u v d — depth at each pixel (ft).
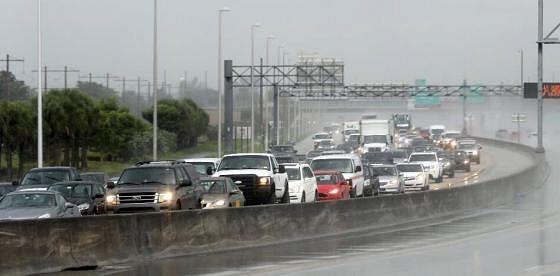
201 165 347.77
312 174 364.79
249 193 309.63
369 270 163.43
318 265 172.86
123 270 165.27
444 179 613.11
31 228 157.69
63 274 159.12
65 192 296.71
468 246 212.64
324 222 251.80
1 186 328.08
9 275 150.92
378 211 284.61
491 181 389.39
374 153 606.96
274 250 206.69
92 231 170.19
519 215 323.78
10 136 588.09
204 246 199.72
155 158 452.35
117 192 241.96
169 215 190.60
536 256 185.68
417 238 239.30
